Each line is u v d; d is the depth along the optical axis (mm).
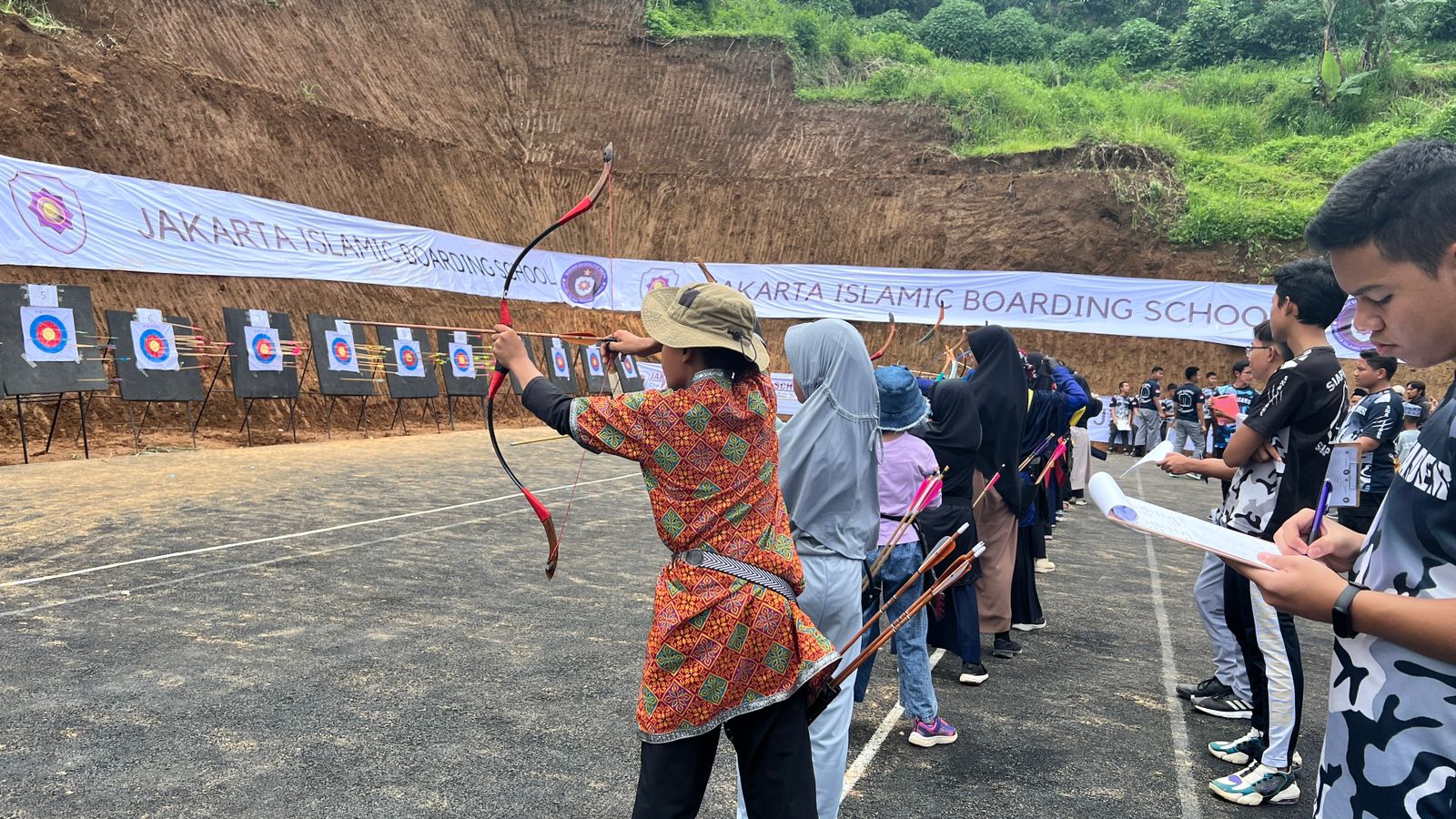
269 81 17859
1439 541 1291
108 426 12086
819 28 28969
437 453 12789
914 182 23938
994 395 5113
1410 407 9102
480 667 4438
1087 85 30281
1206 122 25984
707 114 25859
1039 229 22562
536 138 25188
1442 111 22812
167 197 13977
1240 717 4355
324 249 16484
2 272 11836
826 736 2775
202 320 13953
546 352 20469
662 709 2127
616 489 10555
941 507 4555
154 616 4910
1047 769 3730
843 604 2861
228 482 9180
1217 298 20578
